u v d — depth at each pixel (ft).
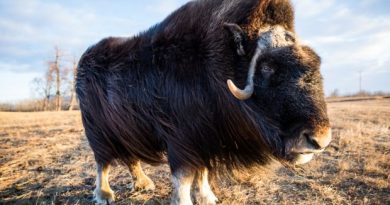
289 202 11.16
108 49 11.19
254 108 9.16
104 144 11.30
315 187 12.01
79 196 12.04
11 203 11.60
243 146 9.78
